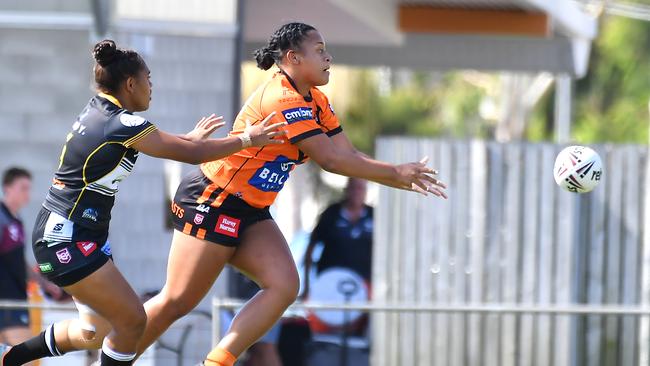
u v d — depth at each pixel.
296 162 20.09
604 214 31.09
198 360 28.94
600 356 30.91
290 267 20.08
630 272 31.12
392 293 31.53
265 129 18.88
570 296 30.98
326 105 20.53
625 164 31.08
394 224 31.53
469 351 31.16
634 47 99.56
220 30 35.91
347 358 30.70
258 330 19.72
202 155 18.52
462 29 47.84
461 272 31.25
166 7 35.88
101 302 18.91
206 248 20.03
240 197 19.94
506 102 99.06
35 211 36.56
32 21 36.59
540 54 51.31
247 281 36.72
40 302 32.03
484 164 31.12
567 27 47.91
